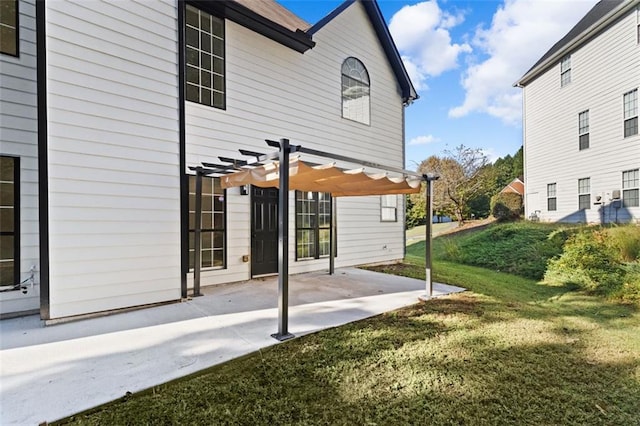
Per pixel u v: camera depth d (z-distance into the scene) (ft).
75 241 14.35
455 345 12.64
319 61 29.43
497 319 15.96
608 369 10.89
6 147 14.99
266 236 25.38
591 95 44.75
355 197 33.19
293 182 19.53
